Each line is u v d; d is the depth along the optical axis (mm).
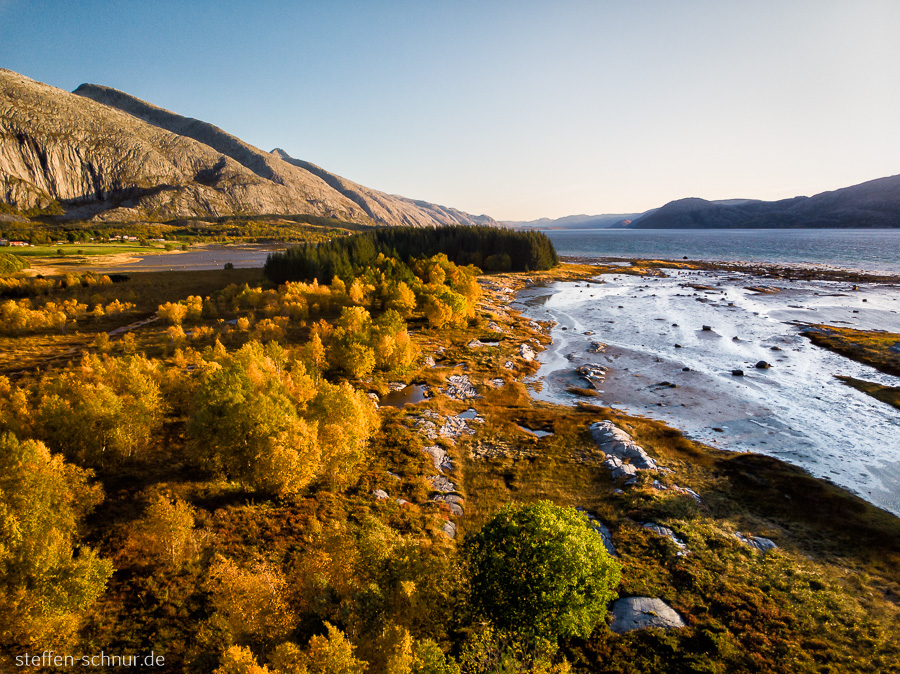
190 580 24125
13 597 19328
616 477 38406
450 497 35406
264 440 30422
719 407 55719
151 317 97188
